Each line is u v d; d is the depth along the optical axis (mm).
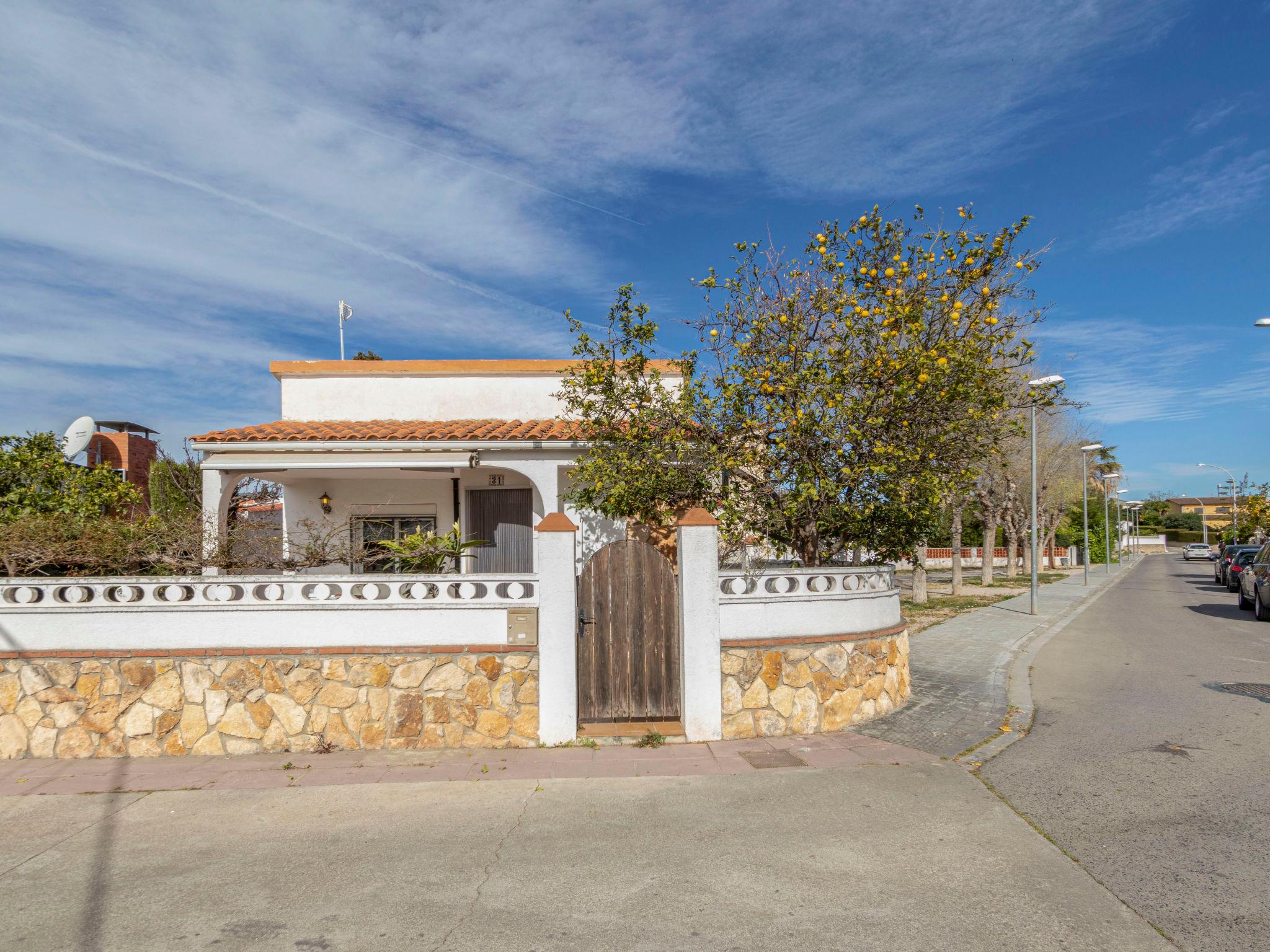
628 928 3811
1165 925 3762
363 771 6359
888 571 8531
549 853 4730
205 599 6973
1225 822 5125
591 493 9078
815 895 4129
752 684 7281
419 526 13164
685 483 8711
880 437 8141
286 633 6953
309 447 10758
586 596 7383
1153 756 6703
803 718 7371
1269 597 18172
